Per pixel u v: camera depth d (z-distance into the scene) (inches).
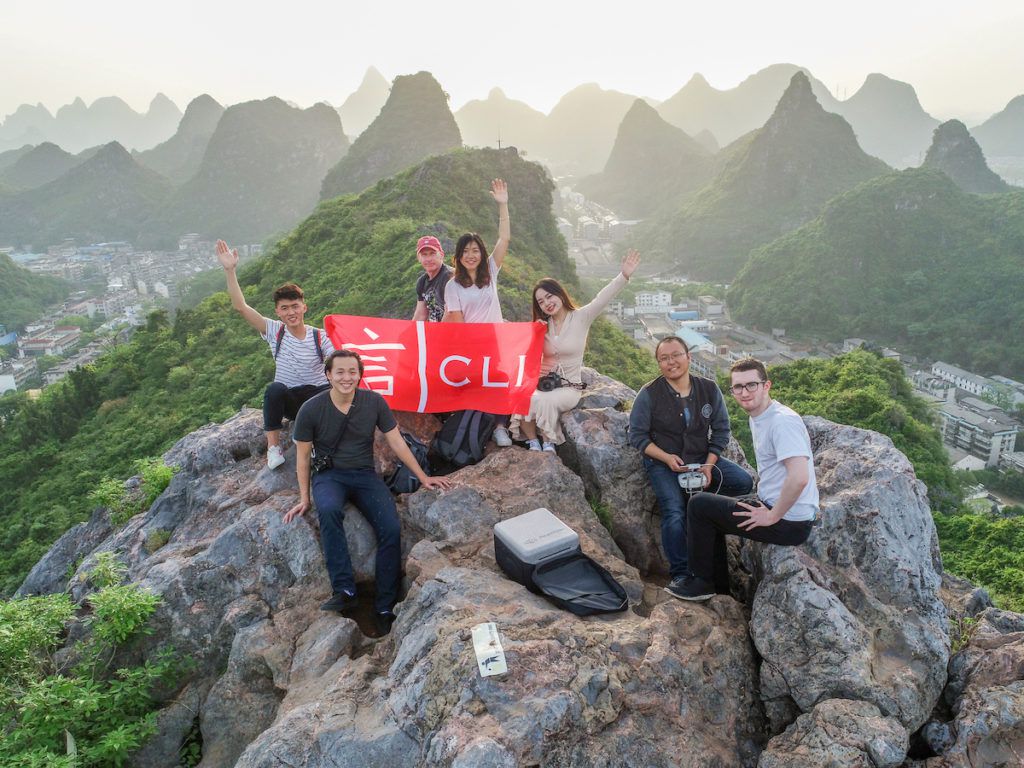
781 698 177.5
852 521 195.2
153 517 287.9
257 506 246.8
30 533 1095.6
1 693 213.2
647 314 5098.4
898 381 1802.4
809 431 258.5
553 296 270.1
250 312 264.8
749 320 4972.9
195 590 229.5
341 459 224.8
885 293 4690.0
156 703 221.5
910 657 173.8
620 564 222.1
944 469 1366.9
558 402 272.5
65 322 5255.9
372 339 269.7
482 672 153.2
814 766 151.6
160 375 1664.6
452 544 225.6
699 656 178.4
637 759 152.5
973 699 163.5
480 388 271.9
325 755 154.1
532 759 142.5
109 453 1316.4
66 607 234.8
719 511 192.7
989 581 940.6
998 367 3841.0
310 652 201.0
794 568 186.5
